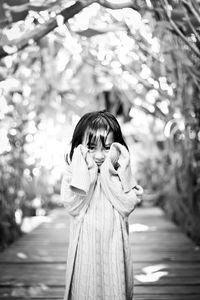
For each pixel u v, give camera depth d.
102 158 2.17
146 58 3.40
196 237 5.27
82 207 2.12
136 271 3.80
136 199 2.12
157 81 3.37
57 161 5.21
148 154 8.45
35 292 3.21
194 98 3.72
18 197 5.79
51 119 5.34
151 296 3.10
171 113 3.67
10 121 4.50
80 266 2.08
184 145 4.56
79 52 3.45
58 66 4.68
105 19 3.22
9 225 5.07
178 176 5.76
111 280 2.06
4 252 4.63
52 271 3.81
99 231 2.09
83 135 2.19
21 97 4.78
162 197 8.60
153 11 2.77
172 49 3.16
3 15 2.44
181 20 2.75
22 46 2.69
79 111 5.70
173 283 3.42
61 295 3.14
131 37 3.29
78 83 5.86
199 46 2.80
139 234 5.81
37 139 5.10
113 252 2.08
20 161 5.34
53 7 2.49
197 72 3.05
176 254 4.52
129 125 8.12
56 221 7.11
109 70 4.08
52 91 5.34
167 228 6.32
